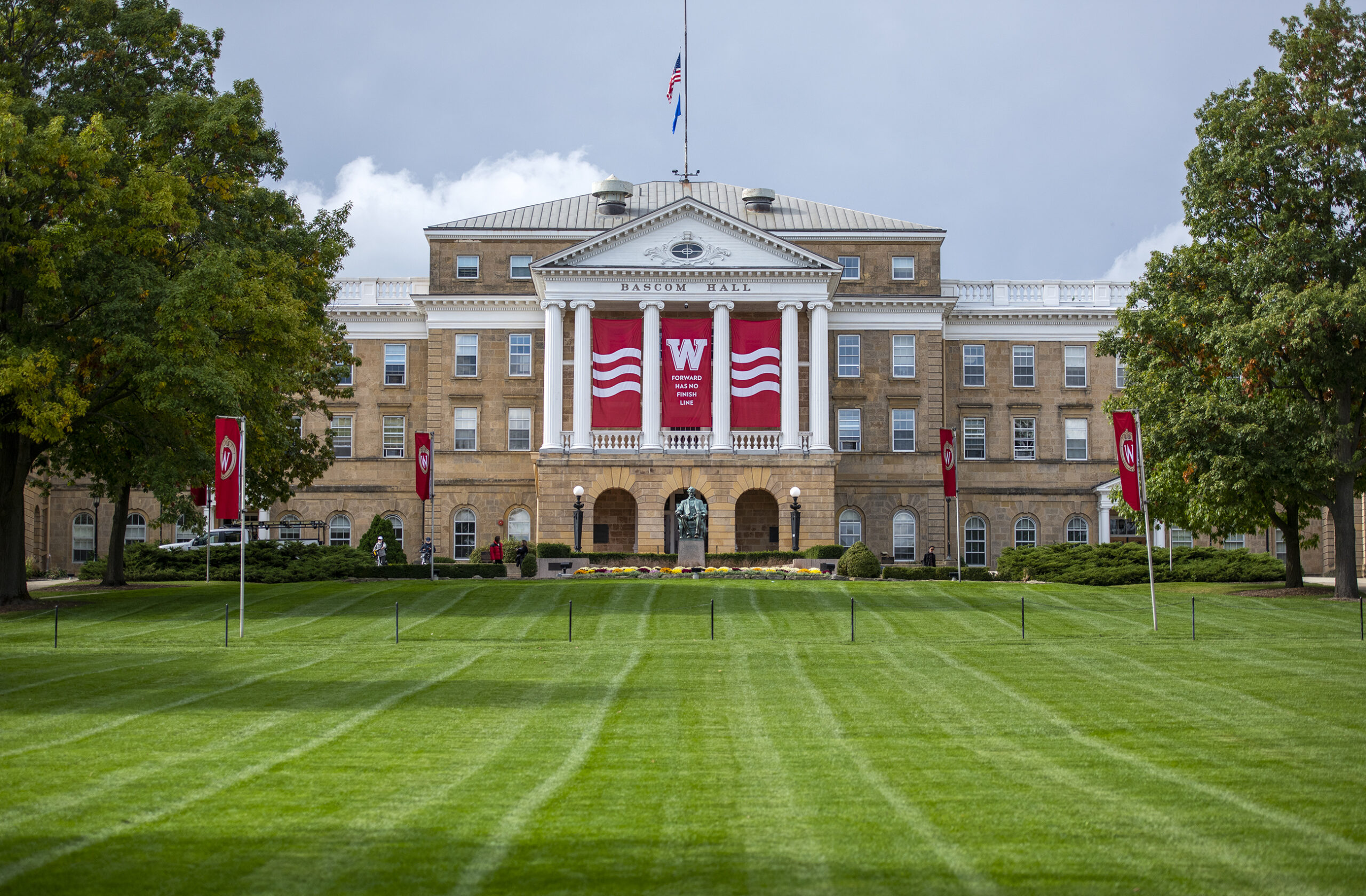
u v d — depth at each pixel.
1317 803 16.08
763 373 68.38
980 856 13.77
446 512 75.50
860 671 28.06
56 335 40.44
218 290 40.41
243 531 35.91
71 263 39.12
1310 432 45.09
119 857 13.61
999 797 16.42
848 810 15.75
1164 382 48.84
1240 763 18.48
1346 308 42.00
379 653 31.48
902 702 24.00
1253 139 47.62
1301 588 49.06
